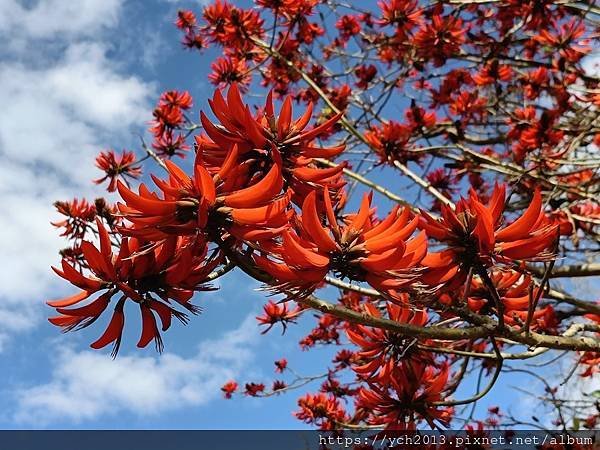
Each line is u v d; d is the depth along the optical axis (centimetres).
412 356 87
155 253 54
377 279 53
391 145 157
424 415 88
